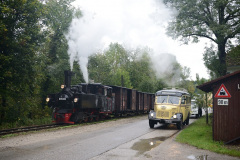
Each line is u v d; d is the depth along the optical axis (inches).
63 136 461.4
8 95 719.7
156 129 601.9
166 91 650.8
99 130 561.6
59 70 1046.4
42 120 829.8
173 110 613.0
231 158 297.1
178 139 424.8
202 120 813.9
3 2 659.4
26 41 730.8
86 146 359.6
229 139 396.2
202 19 816.9
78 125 687.1
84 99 746.2
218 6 762.2
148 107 1502.2
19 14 717.3
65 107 722.8
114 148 346.3
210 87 442.9
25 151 321.1
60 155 299.4
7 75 664.4
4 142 390.0
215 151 331.6
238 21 773.3
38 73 802.8
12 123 697.6
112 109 1005.2
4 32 654.5
